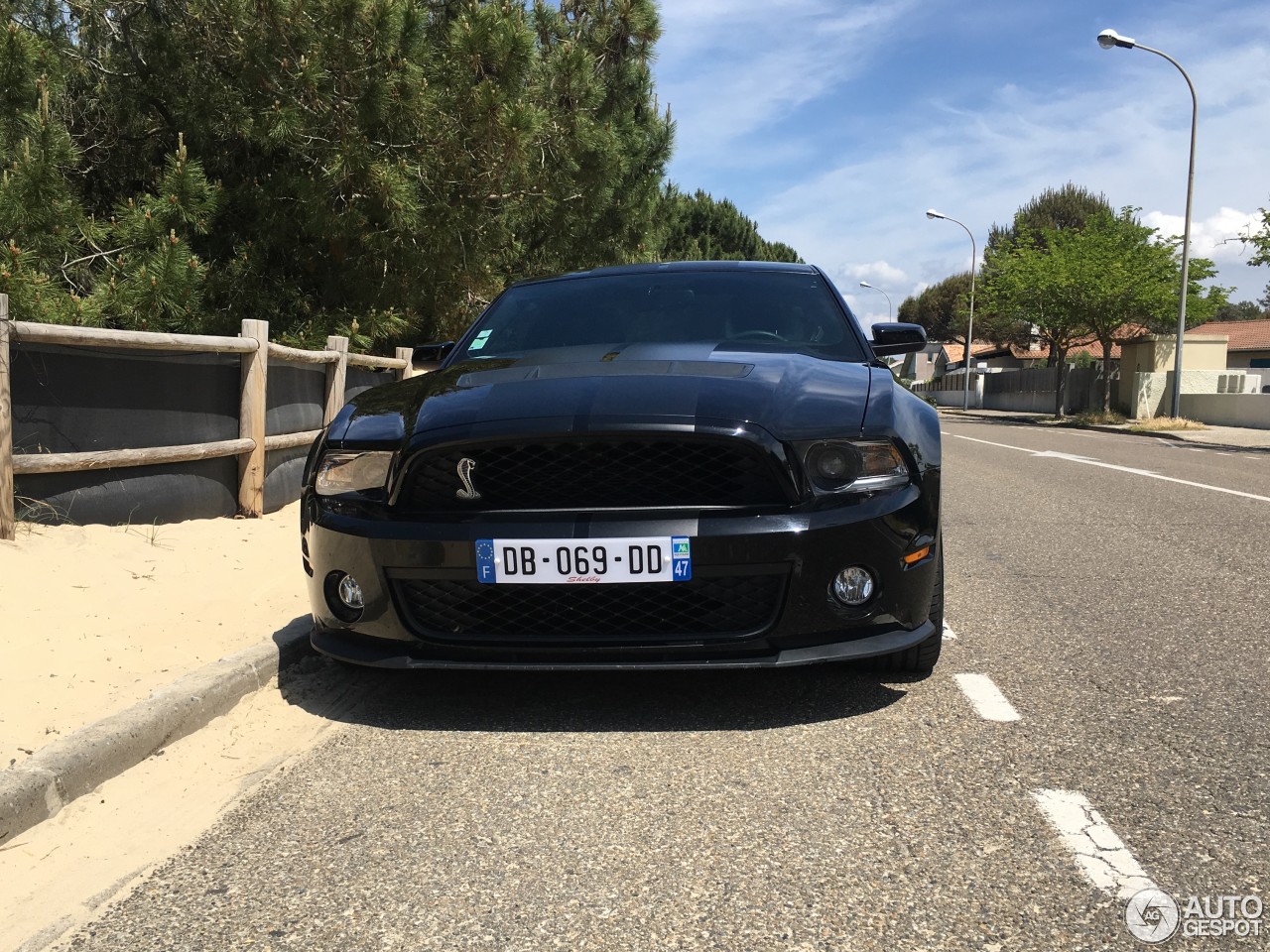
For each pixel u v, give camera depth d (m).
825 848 2.20
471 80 9.20
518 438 2.78
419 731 3.01
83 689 2.99
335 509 3.01
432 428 2.91
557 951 1.83
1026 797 2.43
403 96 8.63
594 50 13.45
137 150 9.91
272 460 6.14
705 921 1.92
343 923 1.95
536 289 4.53
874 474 2.85
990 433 21.31
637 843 2.25
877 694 3.22
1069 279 28.11
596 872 2.12
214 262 9.00
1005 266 31.28
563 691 3.33
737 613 2.81
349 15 8.17
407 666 2.88
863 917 1.92
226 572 4.41
